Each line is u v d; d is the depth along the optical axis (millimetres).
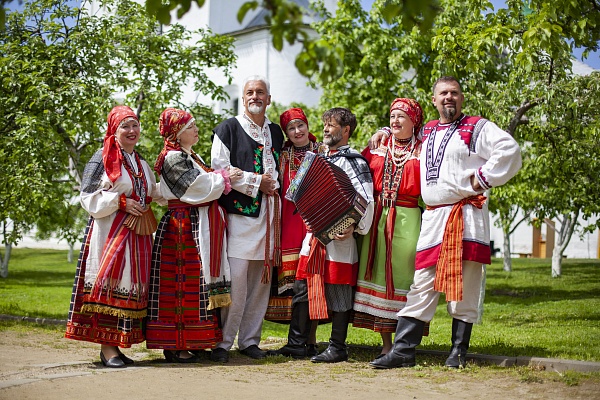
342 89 16625
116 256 5539
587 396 4461
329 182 5566
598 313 10078
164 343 5723
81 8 11102
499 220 21172
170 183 5852
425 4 2838
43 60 10234
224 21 29531
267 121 6457
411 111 5793
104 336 5520
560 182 12609
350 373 5297
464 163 5379
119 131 5762
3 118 9875
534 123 10656
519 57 7613
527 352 5961
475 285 5465
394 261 5730
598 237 29047
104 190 5656
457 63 9156
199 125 13188
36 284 19250
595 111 9555
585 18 7199
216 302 5820
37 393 4312
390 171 5844
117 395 4328
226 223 6090
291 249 6172
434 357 6020
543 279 17891
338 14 16281
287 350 6086
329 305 5812
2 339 7086
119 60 12352
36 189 9734
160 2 2906
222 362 5840
